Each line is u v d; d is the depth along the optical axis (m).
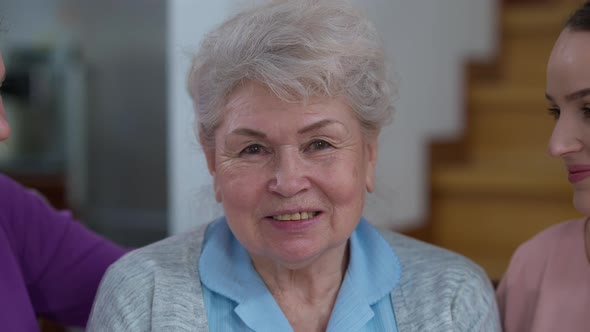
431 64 2.37
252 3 1.04
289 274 1.11
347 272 1.12
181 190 1.88
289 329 1.06
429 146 2.38
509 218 2.27
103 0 2.95
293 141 0.98
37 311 1.36
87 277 1.35
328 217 1.02
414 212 2.28
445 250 1.21
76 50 2.91
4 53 2.78
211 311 1.08
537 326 1.15
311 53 0.95
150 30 2.93
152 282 1.10
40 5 3.01
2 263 1.20
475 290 1.13
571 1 2.83
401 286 1.14
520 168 2.36
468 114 2.56
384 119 1.07
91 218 3.01
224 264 1.11
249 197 1.00
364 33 1.02
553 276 1.16
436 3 2.39
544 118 2.48
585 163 1.01
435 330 1.07
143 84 2.97
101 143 2.99
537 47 2.66
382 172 2.07
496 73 2.72
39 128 2.84
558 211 2.19
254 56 0.95
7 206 1.31
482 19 2.68
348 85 0.98
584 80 0.96
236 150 1.00
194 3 1.84
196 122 1.09
